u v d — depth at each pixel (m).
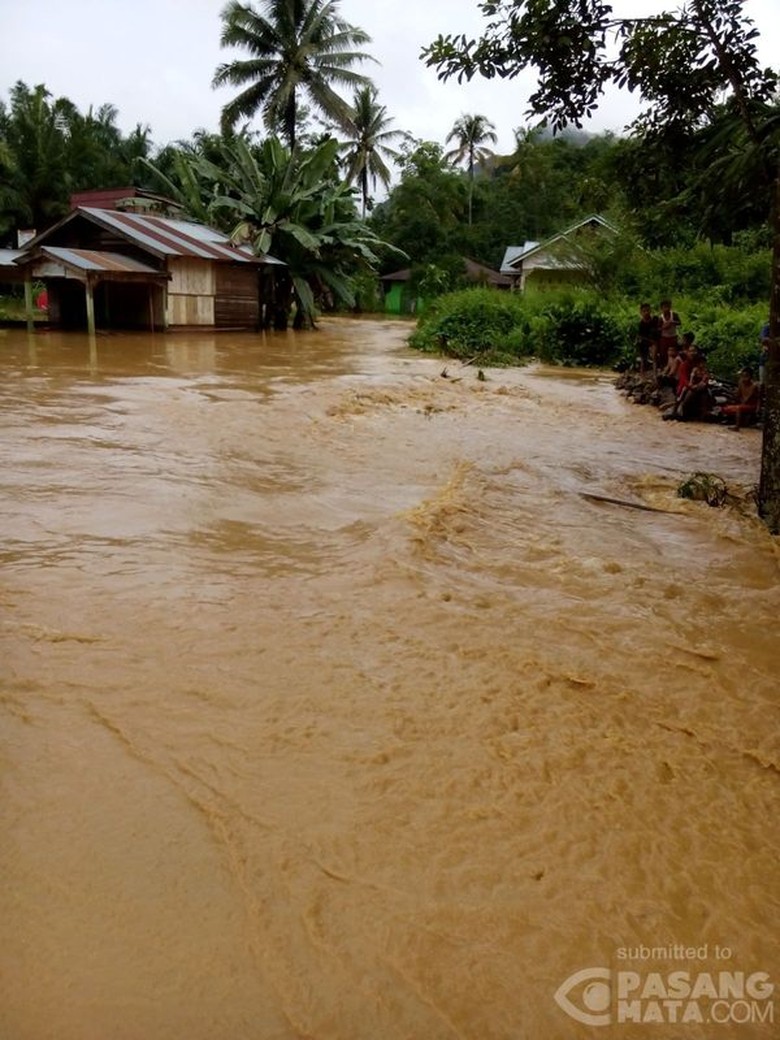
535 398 15.13
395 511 7.04
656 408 14.62
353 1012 2.28
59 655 4.11
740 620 5.20
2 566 5.22
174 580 5.18
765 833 3.17
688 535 7.07
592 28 7.48
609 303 25.25
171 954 2.42
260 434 10.03
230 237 29.94
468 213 59.19
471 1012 2.31
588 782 3.40
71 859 2.76
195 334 26.25
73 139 43.22
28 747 3.36
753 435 12.30
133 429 9.88
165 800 3.09
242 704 3.79
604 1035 2.27
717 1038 2.29
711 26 7.36
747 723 3.96
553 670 4.33
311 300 31.92
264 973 2.38
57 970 2.34
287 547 5.98
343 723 3.69
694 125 8.34
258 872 2.76
